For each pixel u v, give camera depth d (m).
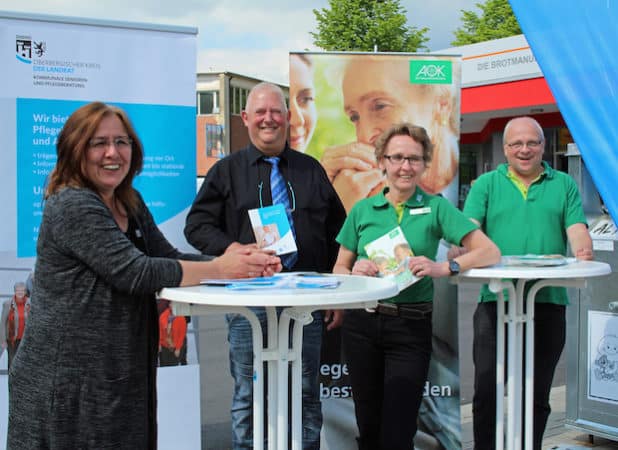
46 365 1.99
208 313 2.05
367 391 3.00
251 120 3.16
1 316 3.08
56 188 2.09
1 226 3.06
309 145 3.73
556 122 15.95
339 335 3.76
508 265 2.77
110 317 2.03
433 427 3.83
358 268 2.79
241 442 3.08
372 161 3.77
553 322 3.27
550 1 2.51
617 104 2.36
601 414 4.20
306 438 3.15
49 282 2.02
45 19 3.08
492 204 3.40
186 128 3.31
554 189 3.32
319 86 3.72
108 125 2.09
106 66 3.17
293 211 3.18
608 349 4.15
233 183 3.18
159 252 2.43
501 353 2.90
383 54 3.74
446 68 3.78
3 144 3.05
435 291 3.82
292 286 2.00
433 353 3.83
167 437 3.37
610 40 2.38
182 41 3.28
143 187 3.27
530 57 14.37
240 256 2.21
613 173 2.38
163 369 3.34
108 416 2.02
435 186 3.81
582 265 2.76
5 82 3.04
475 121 18.97
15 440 2.02
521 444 3.02
